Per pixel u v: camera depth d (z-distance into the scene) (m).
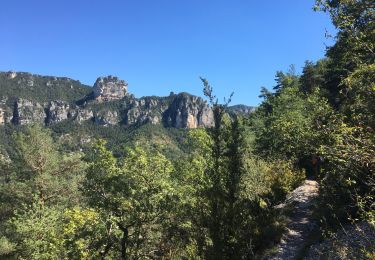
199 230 9.47
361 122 6.72
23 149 32.44
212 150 9.28
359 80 6.91
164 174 17.33
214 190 9.11
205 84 9.36
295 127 9.04
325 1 7.59
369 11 7.05
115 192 16.95
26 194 31.19
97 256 17.69
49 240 23.14
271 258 13.80
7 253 26.83
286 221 17.73
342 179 7.38
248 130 39.19
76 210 19.66
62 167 34.75
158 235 17.72
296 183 26.69
